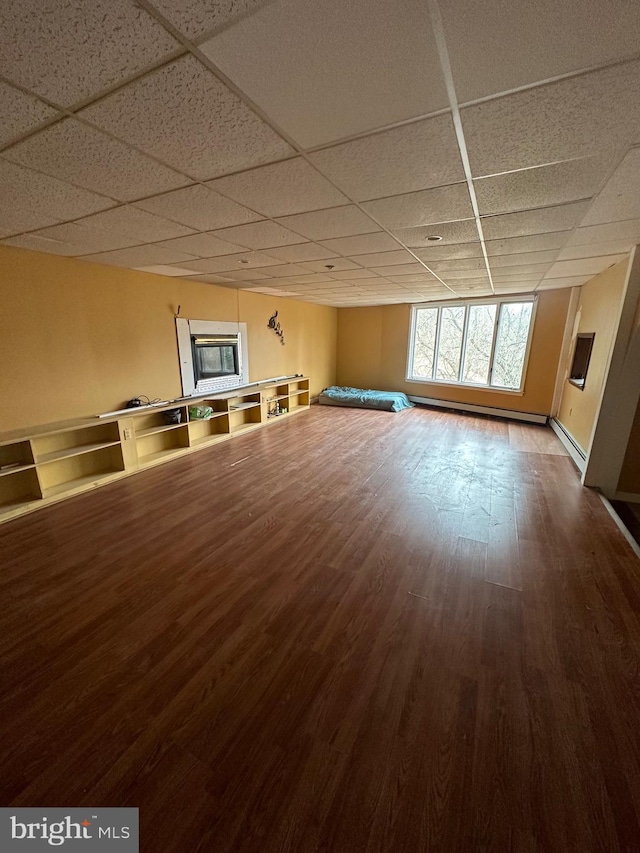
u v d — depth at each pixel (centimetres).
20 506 308
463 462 442
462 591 217
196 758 129
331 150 148
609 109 119
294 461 442
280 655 172
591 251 322
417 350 779
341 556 252
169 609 201
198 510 318
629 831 110
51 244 291
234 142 141
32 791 120
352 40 93
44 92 110
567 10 83
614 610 203
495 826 111
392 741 135
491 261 356
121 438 383
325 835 109
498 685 158
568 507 328
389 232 258
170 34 90
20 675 161
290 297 670
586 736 137
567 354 572
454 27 89
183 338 471
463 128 132
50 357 335
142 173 167
